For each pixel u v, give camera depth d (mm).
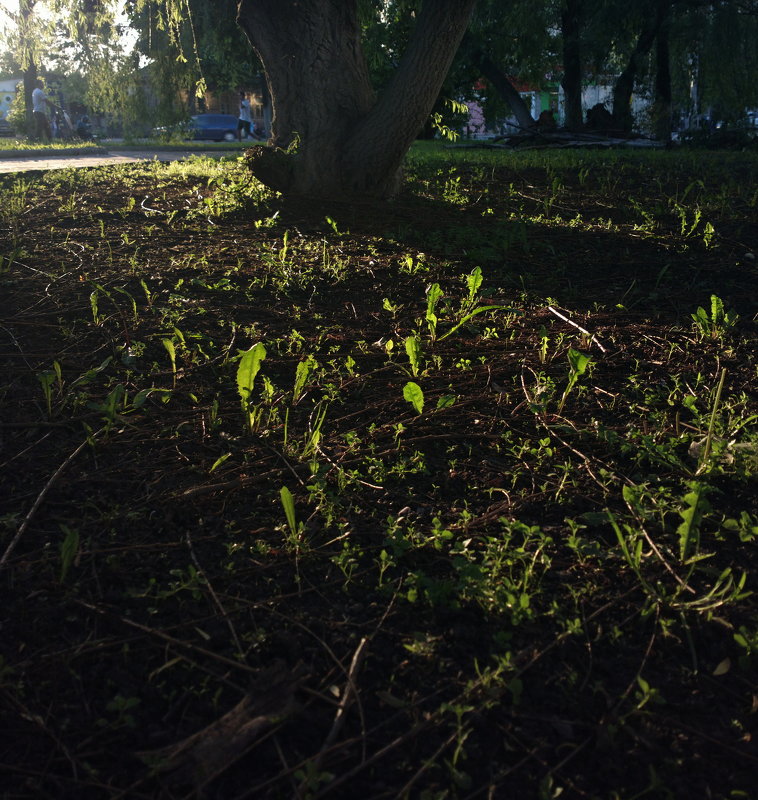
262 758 1958
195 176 10336
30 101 26828
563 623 2414
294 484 3197
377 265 6234
